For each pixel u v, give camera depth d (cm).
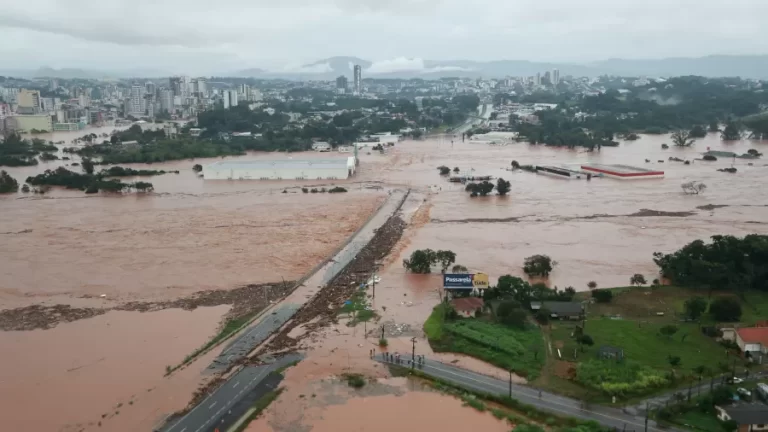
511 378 7469
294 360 8088
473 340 8438
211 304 10281
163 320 9606
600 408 6725
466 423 6531
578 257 12656
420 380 7488
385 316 9544
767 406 6384
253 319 9562
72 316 9819
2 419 6850
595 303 10038
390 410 6800
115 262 12594
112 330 9244
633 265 12119
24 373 7912
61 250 13500
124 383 7588
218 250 13375
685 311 9444
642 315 9494
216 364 8031
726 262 10794
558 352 8069
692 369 7550
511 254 12888
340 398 7075
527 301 9719
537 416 6588
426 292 10612
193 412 6850
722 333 8475
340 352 8281
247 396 7169
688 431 6269
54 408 7056
